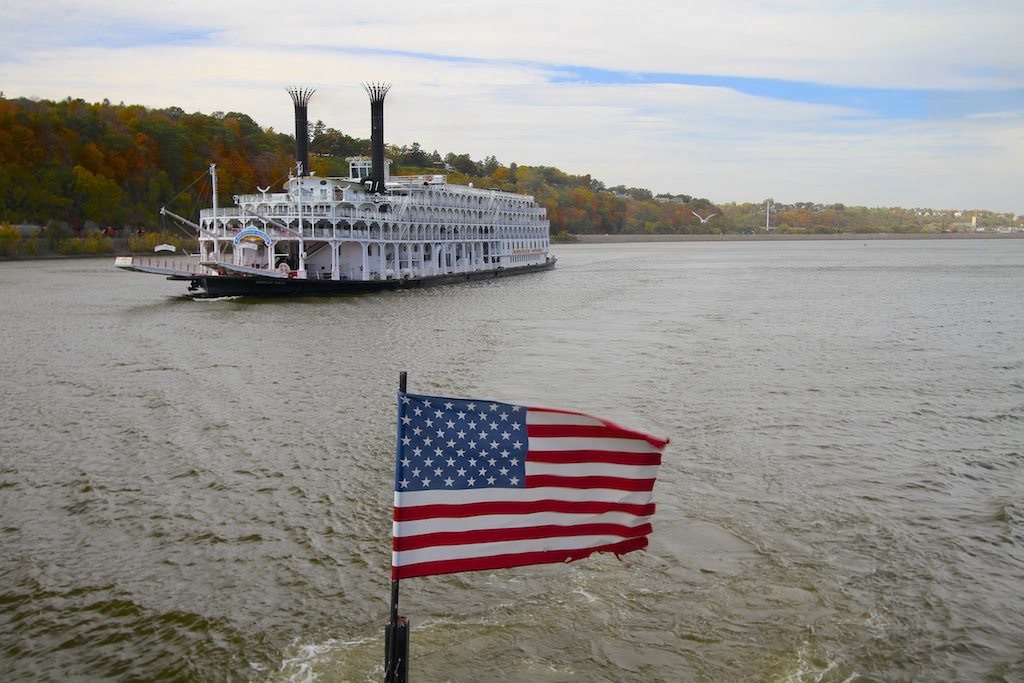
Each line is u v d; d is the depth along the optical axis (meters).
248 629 23.25
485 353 63.84
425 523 17.23
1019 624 23.53
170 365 59.28
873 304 104.44
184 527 29.62
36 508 31.34
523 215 171.75
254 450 38.28
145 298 106.81
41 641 22.64
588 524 17.88
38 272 156.38
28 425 42.66
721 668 21.50
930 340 72.69
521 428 17.64
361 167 134.88
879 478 34.94
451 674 21.20
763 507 31.50
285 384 52.59
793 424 43.31
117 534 29.09
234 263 110.81
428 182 141.62
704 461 36.88
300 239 107.88
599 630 23.12
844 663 21.67
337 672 21.34
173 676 21.23
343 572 26.36
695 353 64.75
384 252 118.25
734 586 25.45
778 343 70.31
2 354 64.06
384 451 38.12
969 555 27.67
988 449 39.31
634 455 17.98
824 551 27.83
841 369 58.53
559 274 167.62
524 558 17.66
